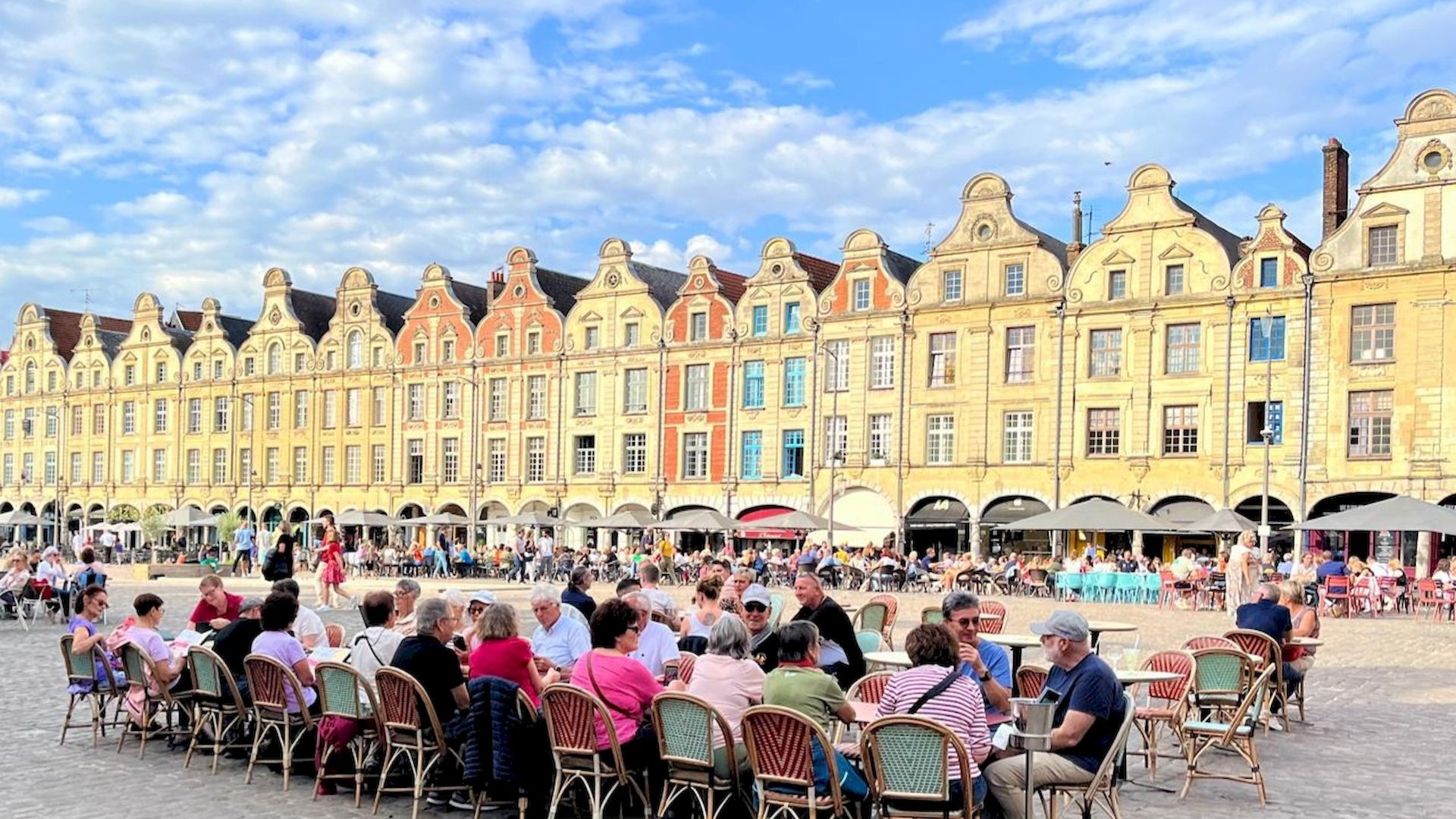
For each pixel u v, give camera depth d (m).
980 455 54.12
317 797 13.06
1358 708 19.30
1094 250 51.97
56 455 88.25
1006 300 53.69
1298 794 13.52
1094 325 51.91
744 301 60.53
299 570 61.62
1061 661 11.42
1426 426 45.03
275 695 13.59
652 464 62.69
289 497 75.44
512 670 12.65
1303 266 47.66
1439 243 45.28
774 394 59.50
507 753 11.89
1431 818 12.49
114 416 85.06
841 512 57.56
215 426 79.56
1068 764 10.94
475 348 69.00
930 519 55.31
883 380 56.91
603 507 64.25
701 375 61.94
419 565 60.66
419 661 12.49
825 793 10.42
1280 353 48.31
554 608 15.17
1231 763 15.08
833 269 64.19
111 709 18.31
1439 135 45.53
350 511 67.12
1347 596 38.03
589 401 65.44
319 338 76.94
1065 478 52.28
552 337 66.38
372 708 12.70
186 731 15.47
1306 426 47.25
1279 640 17.22
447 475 69.81
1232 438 48.88
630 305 63.94
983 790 10.55
